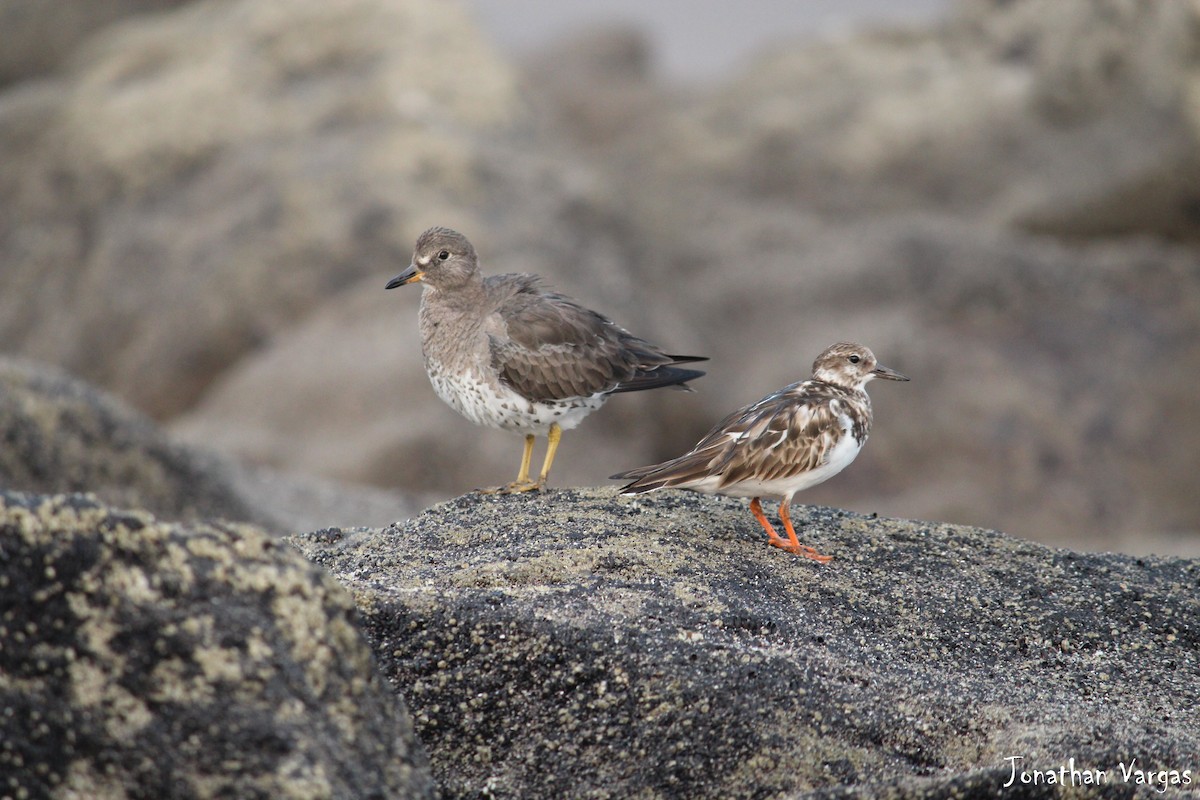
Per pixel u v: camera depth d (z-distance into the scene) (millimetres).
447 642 5902
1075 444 17719
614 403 17625
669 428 18609
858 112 23031
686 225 21516
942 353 18547
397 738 4965
